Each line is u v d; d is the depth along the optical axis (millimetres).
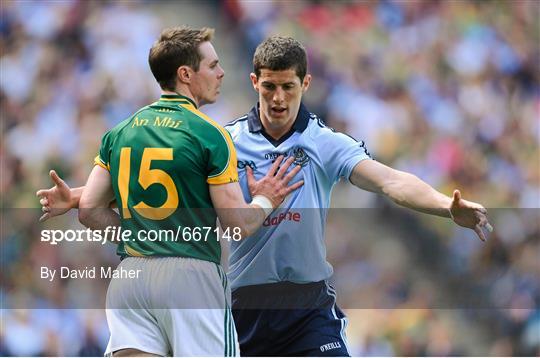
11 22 46031
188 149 13758
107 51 45062
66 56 45250
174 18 47625
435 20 50844
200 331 13922
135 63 44875
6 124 42500
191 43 14367
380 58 48188
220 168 13781
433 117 46344
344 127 44875
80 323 31125
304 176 15023
